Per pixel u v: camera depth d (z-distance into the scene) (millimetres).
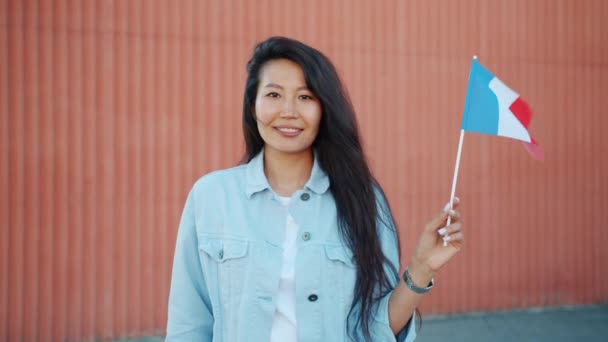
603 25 6355
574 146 6309
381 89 5750
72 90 5102
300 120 1894
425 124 5863
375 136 5734
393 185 5781
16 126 5008
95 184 5160
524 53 6129
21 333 5027
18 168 5012
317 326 1862
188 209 2012
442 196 5918
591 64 6328
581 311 6195
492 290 6086
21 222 5020
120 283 5219
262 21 5461
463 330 5594
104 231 5184
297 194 1967
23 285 5031
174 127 5301
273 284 1868
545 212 6230
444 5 5898
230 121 5395
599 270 6391
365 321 1906
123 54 5191
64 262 5105
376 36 5730
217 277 1938
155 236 5281
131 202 5234
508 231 6117
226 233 1924
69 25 5090
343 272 1914
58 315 5098
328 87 1902
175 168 5309
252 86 1976
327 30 5613
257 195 1978
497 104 1979
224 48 5383
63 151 5094
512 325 5746
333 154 1976
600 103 6371
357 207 1938
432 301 5949
